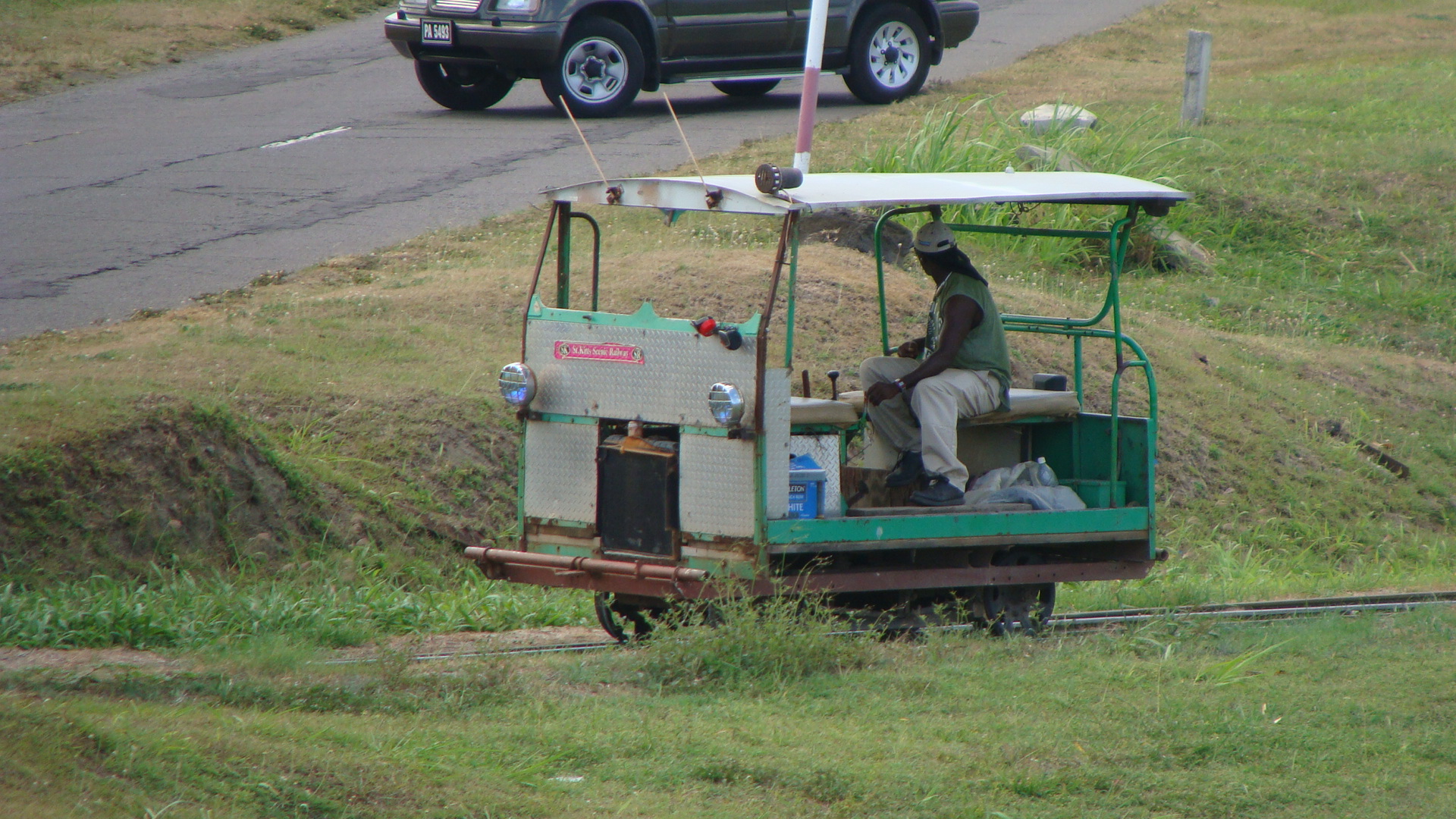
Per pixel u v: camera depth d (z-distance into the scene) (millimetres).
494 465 39906
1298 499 51531
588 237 57906
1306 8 138250
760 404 25281
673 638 25531
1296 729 22484
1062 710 23328
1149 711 23219
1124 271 69375
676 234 59219
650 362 26438
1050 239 66000
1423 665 26672
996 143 67688
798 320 49531
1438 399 60875
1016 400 31547
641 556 26641
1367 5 138250
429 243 55094
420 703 22750
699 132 73188
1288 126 88188
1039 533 29188
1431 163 81125
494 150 68750
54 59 88000
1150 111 79750
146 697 22109
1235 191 76625
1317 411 57156
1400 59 110938
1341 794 20047
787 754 20609
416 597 33281
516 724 21781
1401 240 74688
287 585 32531
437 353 44062
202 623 28578
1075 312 57906
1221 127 86938
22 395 34031
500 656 26594
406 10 73438
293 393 39094
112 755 18094
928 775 20000
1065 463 32844
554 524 27609
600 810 18562
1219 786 20062
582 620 33281
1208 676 25656
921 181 28484
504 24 72188
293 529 34938
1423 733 22594
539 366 27734
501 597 33656
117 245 52469
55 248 51750
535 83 88438
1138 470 31406
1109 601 37312
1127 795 19734
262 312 45219
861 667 25625
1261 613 34781
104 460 32531
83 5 102812
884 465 30844
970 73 97188
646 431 26891
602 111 75812
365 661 25922
